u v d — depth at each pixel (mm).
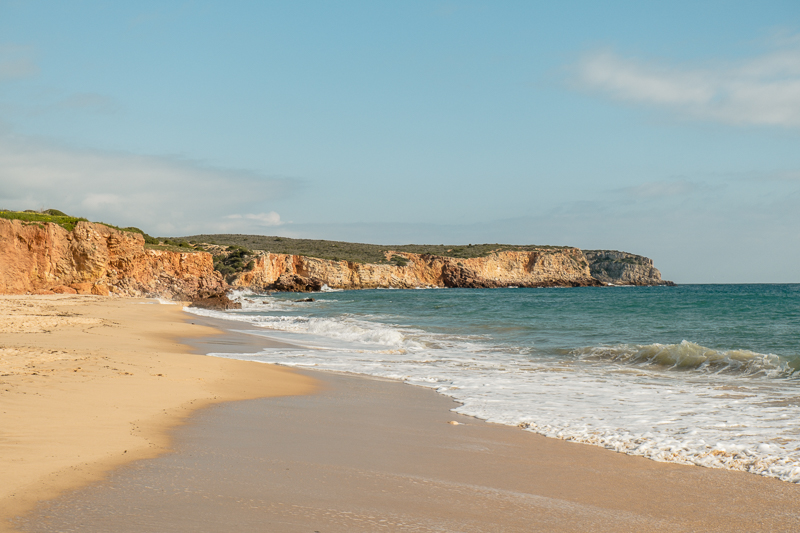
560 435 7926
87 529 3771
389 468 6004
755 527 4516
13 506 4125
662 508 4961
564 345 21188
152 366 12703
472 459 6574
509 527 4355
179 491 4719
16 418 6934
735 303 48906
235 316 41094
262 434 7328
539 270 164250
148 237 80125
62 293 50062
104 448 5926
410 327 29953
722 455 6785
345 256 149125
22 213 54469
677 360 16172
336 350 20094
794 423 8586
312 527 4082
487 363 16766
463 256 157625
